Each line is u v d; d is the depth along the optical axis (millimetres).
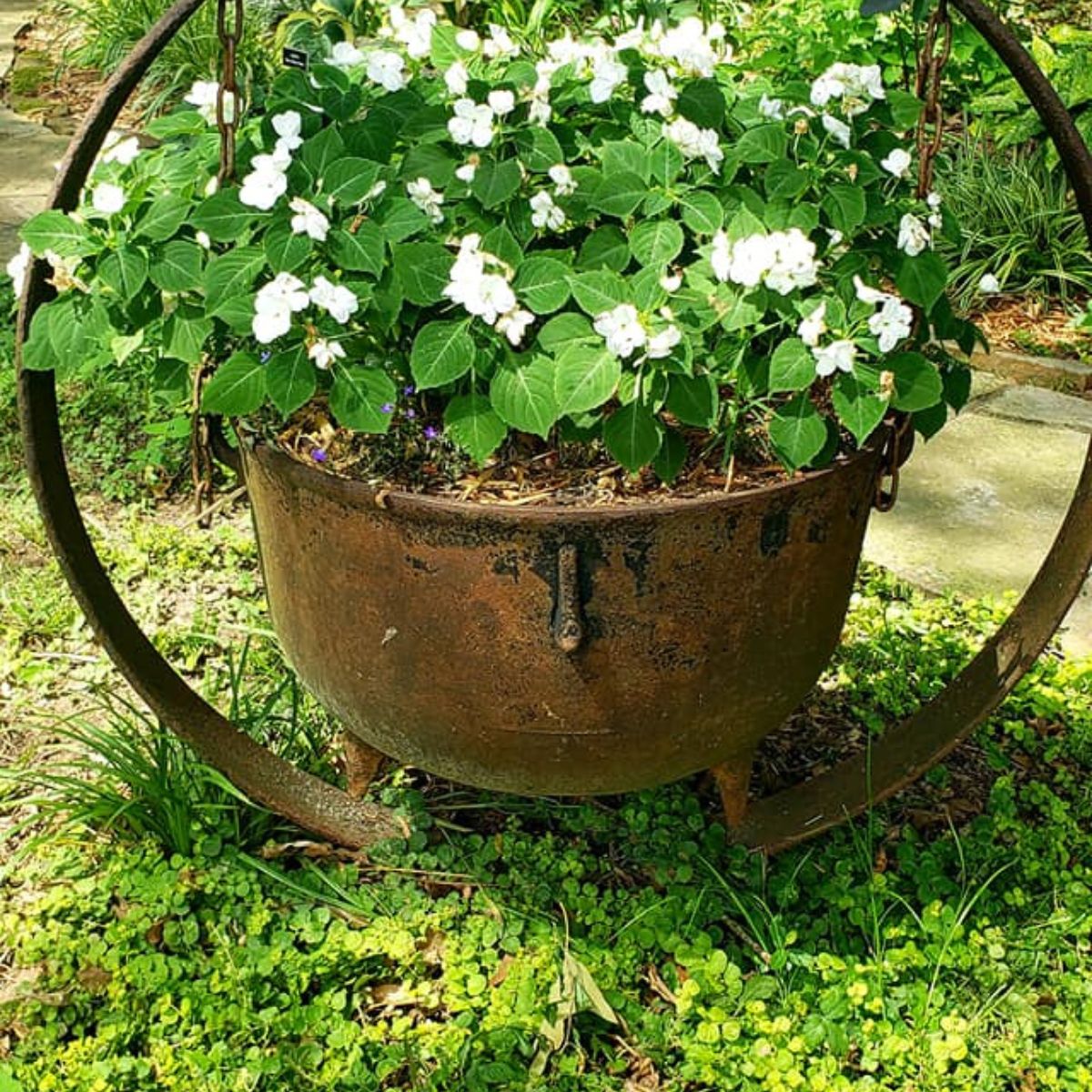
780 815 2211
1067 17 5293
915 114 1892
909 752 2172
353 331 1748
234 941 2057
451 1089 1839
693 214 1759
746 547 1769
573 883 2135
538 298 1707
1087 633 2816
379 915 2096
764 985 1963
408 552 1752
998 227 4414
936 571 3027
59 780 2182
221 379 1718
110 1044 1866
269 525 1927
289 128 1754
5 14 7473
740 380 1774
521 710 1833
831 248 1887
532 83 1859
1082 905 2102
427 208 1795
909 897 2162
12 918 2031
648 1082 1895
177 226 1736
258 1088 1835
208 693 2523
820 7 4703
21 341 1848
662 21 2252
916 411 1916
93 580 2088
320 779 2307
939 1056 1850
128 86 1774
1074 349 3986
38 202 4910
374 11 2604
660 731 1876
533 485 1823
